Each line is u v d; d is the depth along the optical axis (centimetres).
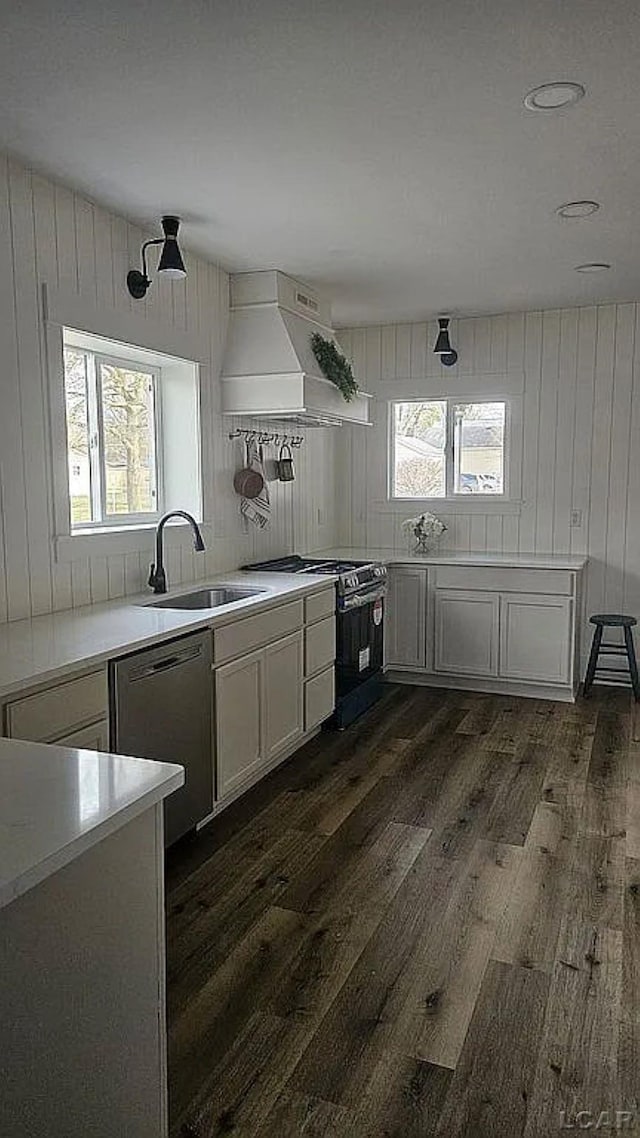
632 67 207
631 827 307
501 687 498
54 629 266
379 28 189
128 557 340
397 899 255
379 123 239
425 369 546
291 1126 166
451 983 212
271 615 345
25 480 280
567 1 180
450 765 373
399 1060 184
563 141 252
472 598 491
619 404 499
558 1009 202
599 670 510
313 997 207
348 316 520
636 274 416
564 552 523
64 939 111
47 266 283
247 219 324
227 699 311
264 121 237
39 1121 108
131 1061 127
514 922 242
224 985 212
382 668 494
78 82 212
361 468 571
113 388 360
